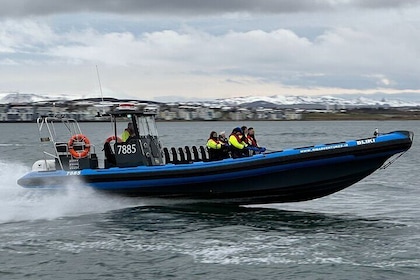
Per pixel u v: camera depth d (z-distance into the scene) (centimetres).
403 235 1368
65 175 1672
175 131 11675
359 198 1986
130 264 1148
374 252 1217
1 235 1377
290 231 1412
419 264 1133
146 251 1234
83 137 1708
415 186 2323
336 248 1250
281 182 1568
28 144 6031
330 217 1598
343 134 8881
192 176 1592
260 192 1598
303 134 8919
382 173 2831
